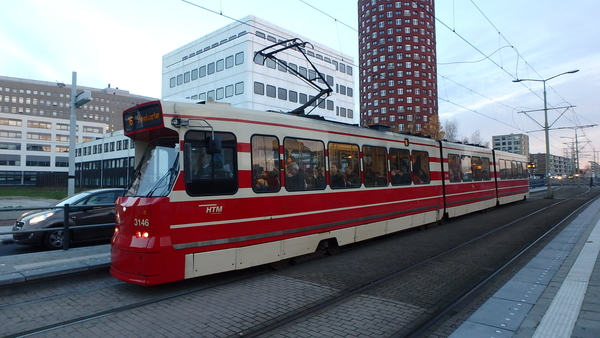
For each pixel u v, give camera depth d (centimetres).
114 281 702
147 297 610
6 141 9144
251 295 618
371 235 999
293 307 559
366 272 760
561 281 651
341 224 899
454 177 1494
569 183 7694
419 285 668
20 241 970
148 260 580
